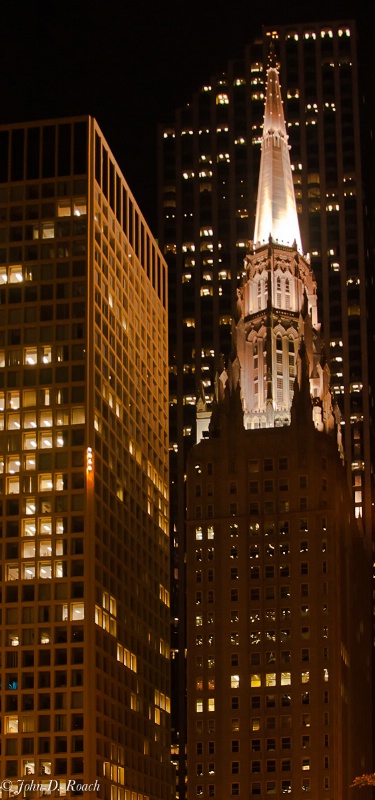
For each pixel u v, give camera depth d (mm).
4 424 174000
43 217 182000
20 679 163500
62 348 176125
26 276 179875
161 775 199625
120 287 196625
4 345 177125
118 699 177625
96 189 186375
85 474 170500
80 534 168250
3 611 166500
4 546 169125
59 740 161125
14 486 171500
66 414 173250
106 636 173250
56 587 166750
